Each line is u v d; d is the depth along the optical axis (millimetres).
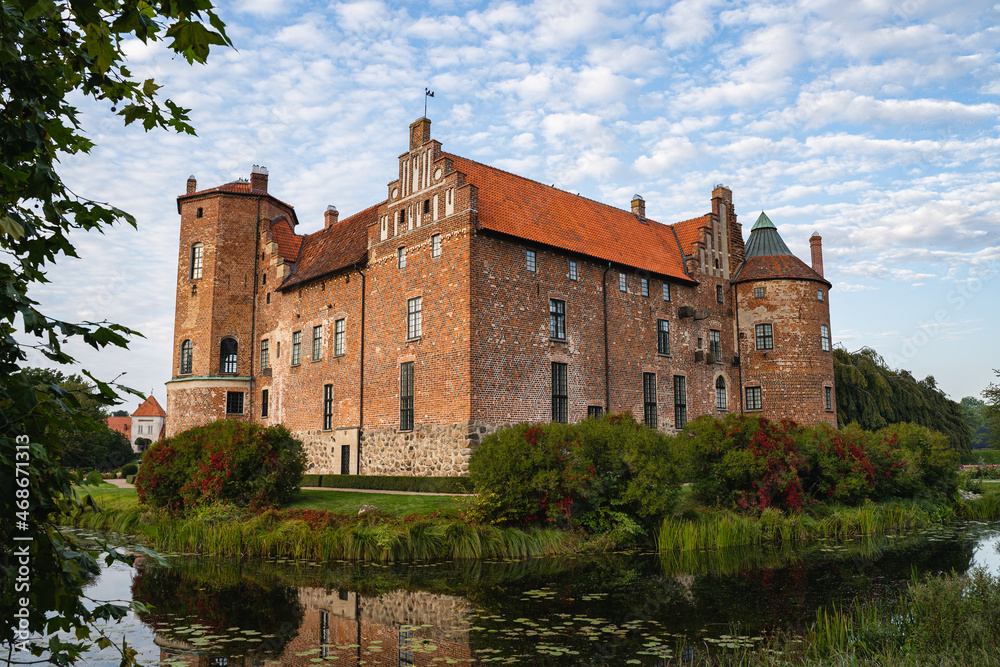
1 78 3139
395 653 9062
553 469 17922
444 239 27281
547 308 28719
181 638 9766
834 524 22266
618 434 19016
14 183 3102
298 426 34781
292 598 12383
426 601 12125
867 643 9359
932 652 8438
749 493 21703
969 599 9734
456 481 23922
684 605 11828
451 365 26266
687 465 20438
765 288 38094
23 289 3186
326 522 17859
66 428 3180
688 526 18719
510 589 13172
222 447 20344
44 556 3143
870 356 50562
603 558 16781
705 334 36750
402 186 29828
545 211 31297
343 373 32094
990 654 8148
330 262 34469
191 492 20188
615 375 31281
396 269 29594
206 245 39156
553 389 28453
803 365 37281
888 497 27438
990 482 41844
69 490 3271
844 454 25078
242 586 13430
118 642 9531
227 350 38875
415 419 27625
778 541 20156
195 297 39000
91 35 3109
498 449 18156
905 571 15344
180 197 40000
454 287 26578
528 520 18203
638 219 38219
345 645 9438
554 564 15953
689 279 35781
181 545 17812
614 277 32094
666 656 8898
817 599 12352
